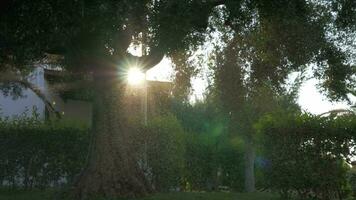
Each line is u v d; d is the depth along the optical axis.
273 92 13.23
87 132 15.66
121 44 10.44
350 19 11.52
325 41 11.91
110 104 12.52
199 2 10.15
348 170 11.56
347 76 12.57
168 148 15.78
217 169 18.14
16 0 8.83
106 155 12.35
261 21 11.94
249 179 18.38
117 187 12.19
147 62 11.55
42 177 15.31
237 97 13.28
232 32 12.77
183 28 9.62
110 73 12.07
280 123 11.95
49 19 8.70
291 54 12.07
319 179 11.55
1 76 17.66
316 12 11.72
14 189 14.95
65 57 13.62
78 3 8.60
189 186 17.36
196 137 18.09
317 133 11.61
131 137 13.06
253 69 12.93
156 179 15.59
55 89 21.66
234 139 18.58
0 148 15.31
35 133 15.43
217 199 12.24
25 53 9.15
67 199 12.06
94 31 9.44
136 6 8.97
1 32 9.00
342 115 11.83
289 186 11.80
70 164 15.44
